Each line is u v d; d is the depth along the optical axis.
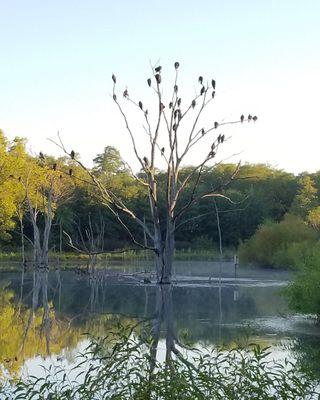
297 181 85.06
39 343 14.25
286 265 43.72
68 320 18.17
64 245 60.06
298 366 10.94
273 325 16.98
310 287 16.95
